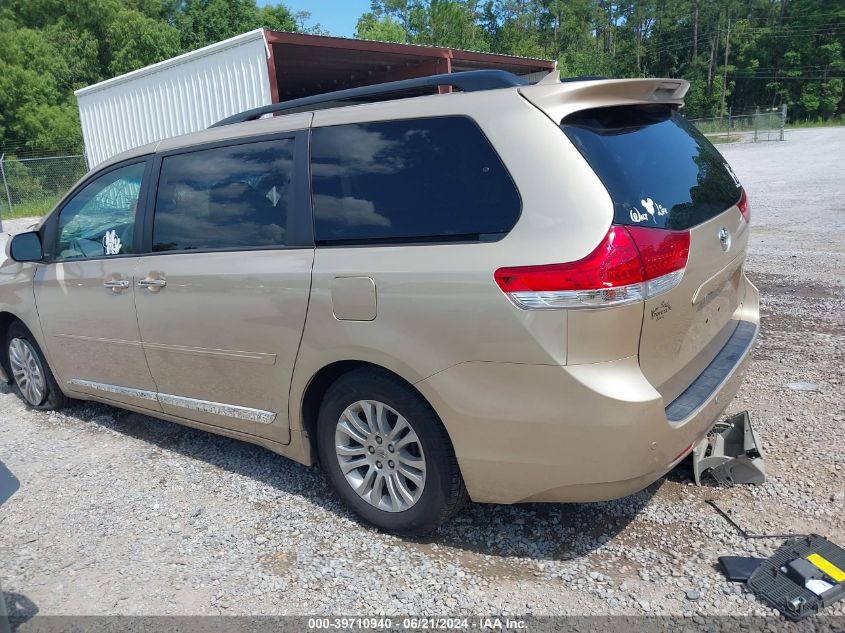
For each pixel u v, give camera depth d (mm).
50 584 2910
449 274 2631
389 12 68688
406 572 2865
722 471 3338
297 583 2830
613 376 2451
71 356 4430
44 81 33906
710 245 2875
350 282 2889
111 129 14227
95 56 39281
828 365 4852
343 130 3100
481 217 2646
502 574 2820
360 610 2648
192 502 3531
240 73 11000
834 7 65750
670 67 75375
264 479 3742
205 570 2947
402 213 2854
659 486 3404
